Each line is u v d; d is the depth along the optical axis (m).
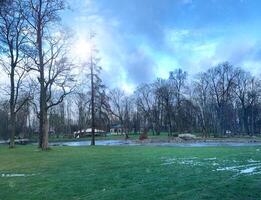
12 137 46.88
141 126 133.12
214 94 110.81
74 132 124.25
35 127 115.38
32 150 39.84
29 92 49.41
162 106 114.38
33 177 18.28
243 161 22.48
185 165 21.06
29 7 40.28
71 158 27.91
